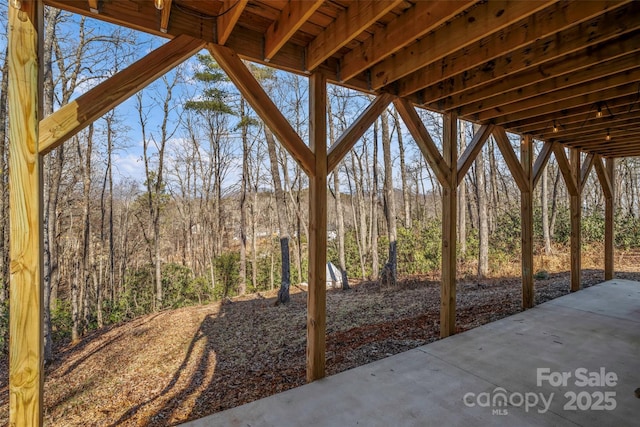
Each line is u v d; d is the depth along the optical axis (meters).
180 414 3.17
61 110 1.74
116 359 5.34
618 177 14.25
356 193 16.62
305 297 8.88
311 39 2.53
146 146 11.83
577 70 2.71
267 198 18.84
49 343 5.62
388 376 2.64
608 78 2.84
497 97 3.34
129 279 12.16
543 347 3.21
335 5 2.09
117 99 1.88
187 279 12.94
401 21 2.17
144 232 14.26
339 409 2.19
